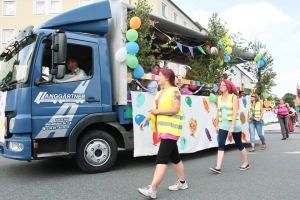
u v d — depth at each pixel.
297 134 14.67
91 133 5.56
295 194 4.10
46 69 5.16
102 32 6.02
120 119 5.87
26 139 4.86
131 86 6.19
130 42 5.90
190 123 7.21
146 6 6.36
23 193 4.29
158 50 7.70
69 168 6.17
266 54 10.66
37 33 5.19
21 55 5.37
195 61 8.60
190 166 6.29
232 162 6.69
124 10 6.08
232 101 5.50
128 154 8.16
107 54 5.92
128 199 3.95
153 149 6.27
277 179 4.96
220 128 5.56
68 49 5.46
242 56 10.37
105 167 5.68
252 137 8.59
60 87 5.22
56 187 4.61
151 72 6.90
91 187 4.59
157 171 3.84
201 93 8.27
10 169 6.14
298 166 6.02
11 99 5.08
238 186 4.54
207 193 4.17
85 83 5.52
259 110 8.66
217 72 8.55
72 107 5.32
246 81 10.80
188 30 7.67
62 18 5.55
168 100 3.93
